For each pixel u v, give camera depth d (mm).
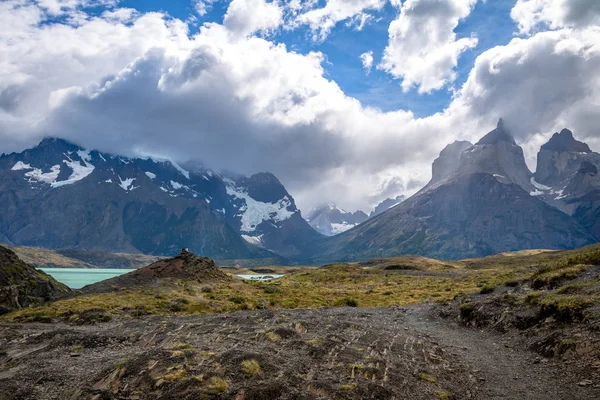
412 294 83938
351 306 67500
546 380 21062
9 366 26578
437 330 37719
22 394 20531
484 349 29141
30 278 73812
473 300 45281
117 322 45531
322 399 18859
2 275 68375
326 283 142375
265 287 84562
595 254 44625
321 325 34000
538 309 32000
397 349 27578
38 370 24125
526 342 28203
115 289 67625
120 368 22188
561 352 23688
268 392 18812
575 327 25875
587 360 21781
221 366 22078
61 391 20922
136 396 19516
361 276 161250
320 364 23719
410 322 42562
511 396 19531
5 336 35906
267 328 32125
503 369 23922
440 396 19719
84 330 38500
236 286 82125
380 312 50781
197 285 77625
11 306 62938
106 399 19234
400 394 19750
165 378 20406
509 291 46438
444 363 25484
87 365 25172
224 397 18453
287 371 21781
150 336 32469
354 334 31188
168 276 81062
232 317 40281
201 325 35844
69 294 68375
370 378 21641
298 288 95438
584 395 18297
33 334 36469
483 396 19844
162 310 54656
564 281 39344
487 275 123562
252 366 21984
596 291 30469
